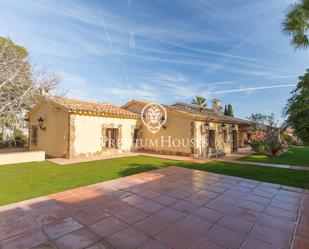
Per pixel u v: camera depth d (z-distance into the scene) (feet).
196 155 44.16
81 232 11.55
